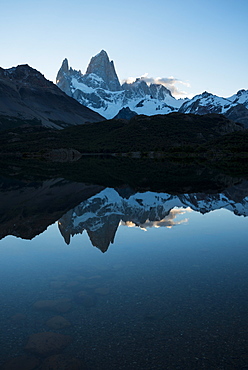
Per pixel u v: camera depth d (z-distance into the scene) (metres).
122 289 10.02
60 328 7.81
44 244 15.37
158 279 10.81
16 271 11.76
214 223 19.95
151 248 14.52
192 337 7.43
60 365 6.46
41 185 43.66
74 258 13.22
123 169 80.69
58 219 21.23
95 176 59.12
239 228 18.59
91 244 15.32
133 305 8.95
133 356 6.80
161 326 7.89
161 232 17.61
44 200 30.22
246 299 9.26
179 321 8.10
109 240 15.98
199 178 53.91
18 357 6.78
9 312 8.64
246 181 47.72
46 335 7.45
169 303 9.04
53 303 9.11
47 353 6.90
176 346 7.11
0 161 129.38
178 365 6.51
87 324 8.01
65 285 10.41
